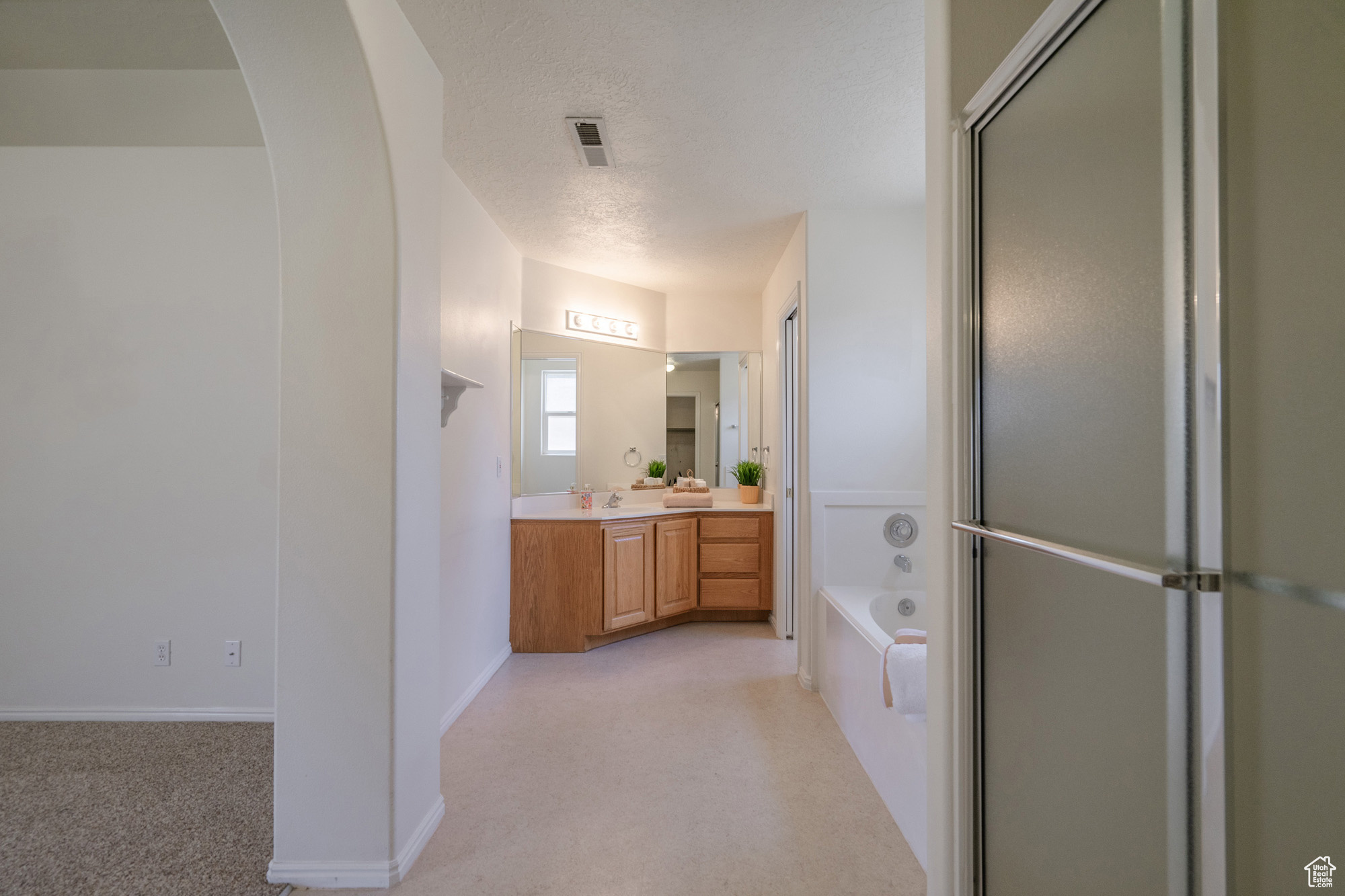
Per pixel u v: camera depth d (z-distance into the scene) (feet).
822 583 10.55
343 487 5.53
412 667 5.90
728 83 7.16
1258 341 2.20
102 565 9.16
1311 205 1.99
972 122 4.21
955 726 4.29
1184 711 2.48
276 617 5.52
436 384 6.43
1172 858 2.54
